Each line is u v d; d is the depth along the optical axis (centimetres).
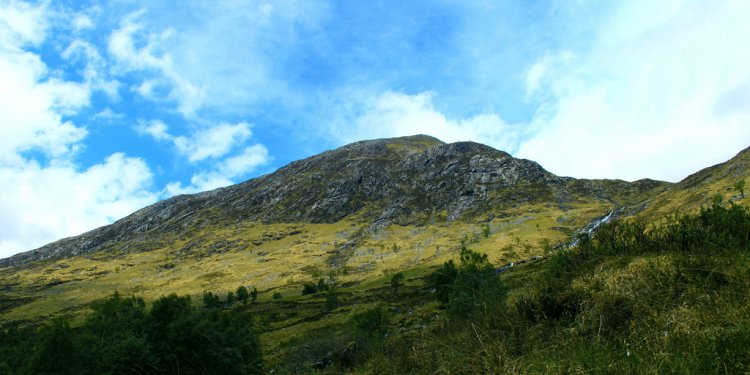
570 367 543
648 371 489
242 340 3334
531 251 19562
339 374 942
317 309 12506
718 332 512
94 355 2017
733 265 709
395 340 928
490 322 777
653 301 669
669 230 993
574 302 764
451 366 668
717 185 18862
